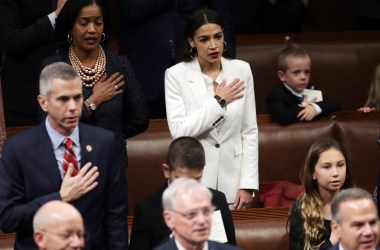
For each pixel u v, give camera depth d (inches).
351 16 976.9
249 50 874.8
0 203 527.2
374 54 885.8
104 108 603.8
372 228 509.7
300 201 615.5
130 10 738.2
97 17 597.3
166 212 480.1
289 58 769.6
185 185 479.2
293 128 760.3
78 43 601.0
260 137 755.4
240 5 918.4
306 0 933.2
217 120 627.5
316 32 931.3
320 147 611.5
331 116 777.6
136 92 620.1
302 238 607.8
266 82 872.9
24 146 532.1
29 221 524.1
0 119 652.1
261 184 743.7
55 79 521.0
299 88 772.6
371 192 760.3
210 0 740.7
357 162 761.0
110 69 613.0
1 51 842.2
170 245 487.2
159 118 769.6
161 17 741.9
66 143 534.3
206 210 474.9
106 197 546.9
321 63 879.7
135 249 559.8
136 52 748.6
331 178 606.2
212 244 499.8
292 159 756.6
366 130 763.4
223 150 641.0
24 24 731.4
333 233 564.7
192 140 557.0
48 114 536.4
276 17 921.5
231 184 643.5
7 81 747.4
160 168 738.8
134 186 735.1
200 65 645.3
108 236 549.3
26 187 531.2
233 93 628.4
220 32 635.5
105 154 541.0
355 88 881.5
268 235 629.9
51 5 725.3
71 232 477.1
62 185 523.5
